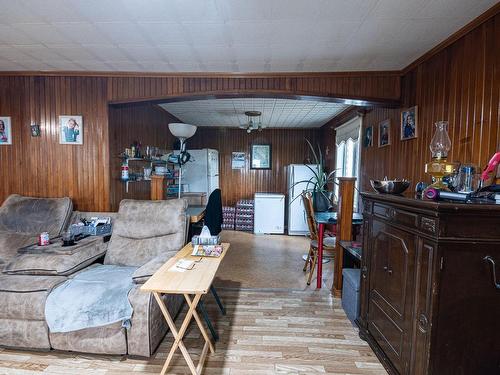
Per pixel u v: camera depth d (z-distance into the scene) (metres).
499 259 1.28
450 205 1.23
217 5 1.73
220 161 6.29
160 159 4.02
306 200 3.41
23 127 3.08
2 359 1.86
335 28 1.98
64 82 3.02
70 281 2.03
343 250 2.82
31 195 3.13
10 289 1.90
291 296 2.84
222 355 1.92
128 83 2.98
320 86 2.85
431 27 1.93
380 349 1.83
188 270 1.83
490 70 1.71
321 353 1.96
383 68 2.70
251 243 4.97
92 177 3.07
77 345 1.84
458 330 1.31
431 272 1.31
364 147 3.76
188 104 4.23
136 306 1.82
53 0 1.68
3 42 2.26
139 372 1.76
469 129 1.88
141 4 1.72
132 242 2.56
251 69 2.78
